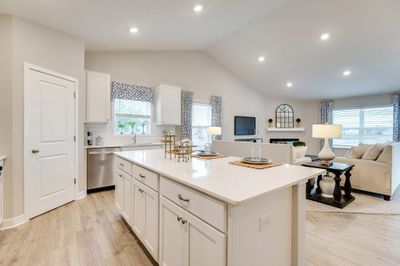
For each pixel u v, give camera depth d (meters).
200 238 1.22
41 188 2.80
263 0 3.44
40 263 1.80
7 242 2.12
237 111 7.02
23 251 1.97
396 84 5.75
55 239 2.18
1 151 2.46
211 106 6.18
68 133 3.21
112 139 4.39
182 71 5.60
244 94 7.23
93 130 4.14
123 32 3.50
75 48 3.34
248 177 1.41
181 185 1.38
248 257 1.14
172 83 5.39
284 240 1.40
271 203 1.29
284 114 8.09
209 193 1.11
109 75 4.03
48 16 2.65
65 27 3.01
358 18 3.74
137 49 4.62
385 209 3.01
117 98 4.41
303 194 1.49
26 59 2.65
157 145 4.52
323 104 7.67
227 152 4.05
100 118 3.89
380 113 6.58
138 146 4.27
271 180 1.34
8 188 2.47
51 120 2.94
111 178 3.92
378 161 3.54
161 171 1.58
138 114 4.77
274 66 5.87
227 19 3.87
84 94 3.51
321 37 4.37
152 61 5.04
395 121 6.14
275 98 8.09
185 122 5.44
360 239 2.21
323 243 2.14
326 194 3.37
